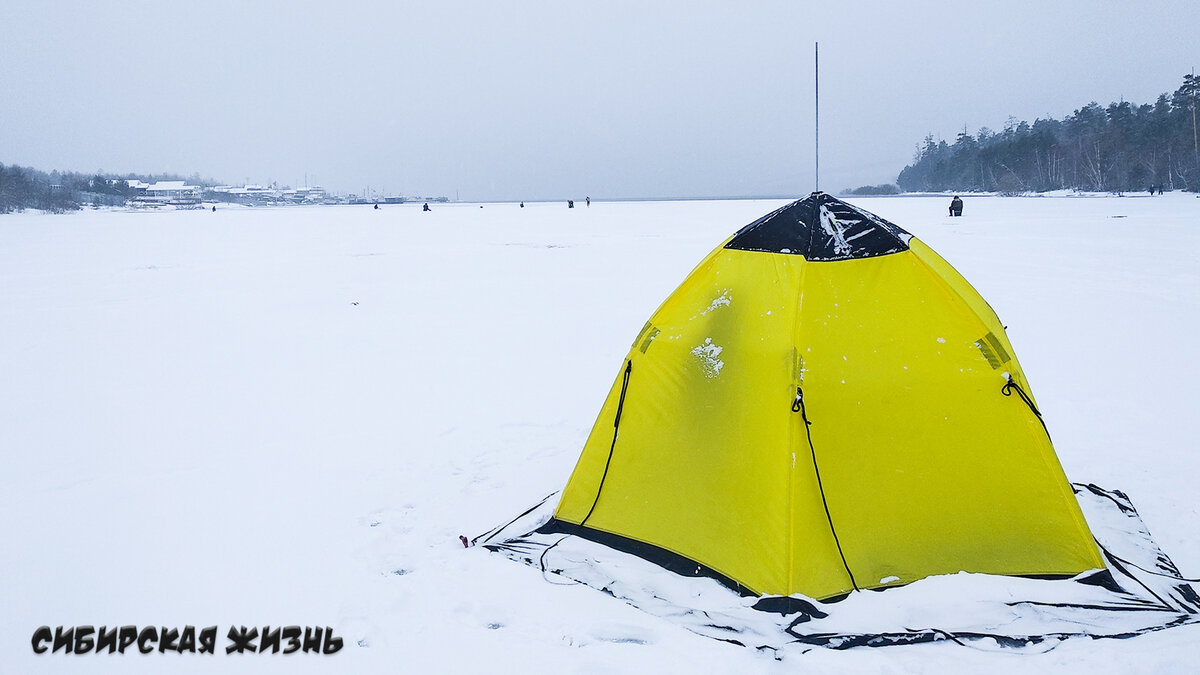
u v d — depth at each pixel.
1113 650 3.71
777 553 4.23
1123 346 10.16
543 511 5.39
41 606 4.39
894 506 4.29
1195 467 6.06
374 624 4.16
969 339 4.39
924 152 146.12
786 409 4.32
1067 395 8.08
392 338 11.96
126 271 20.86
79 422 7.84
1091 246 22.42
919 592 4.12
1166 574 4.42
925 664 3.66
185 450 6.99
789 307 4.45
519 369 9.90
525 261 22.61
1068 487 4.38
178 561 4.89
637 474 4.83
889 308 4.44
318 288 17.48
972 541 4.30
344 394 8.84
